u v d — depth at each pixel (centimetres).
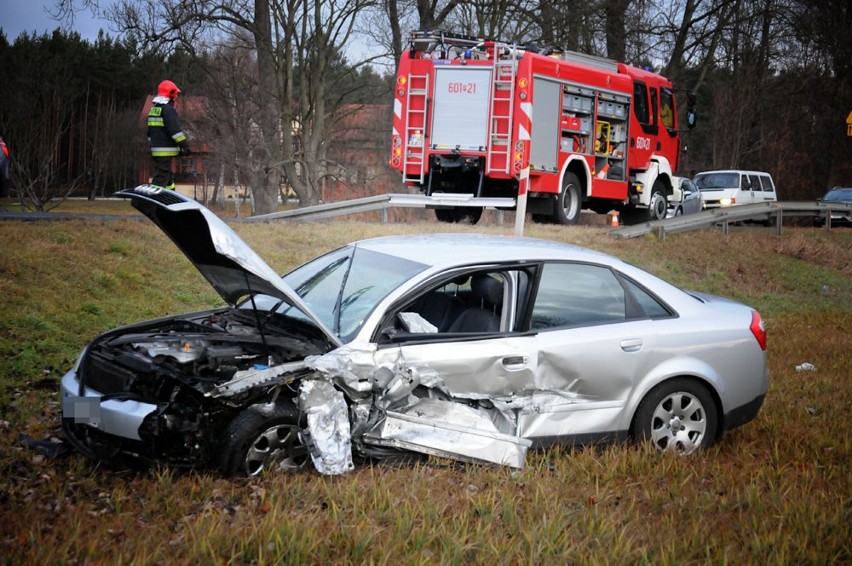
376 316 554
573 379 600
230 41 2941
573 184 1877
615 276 640
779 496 533
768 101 4825
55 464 539
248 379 508
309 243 1376
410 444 543
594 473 559
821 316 1495
